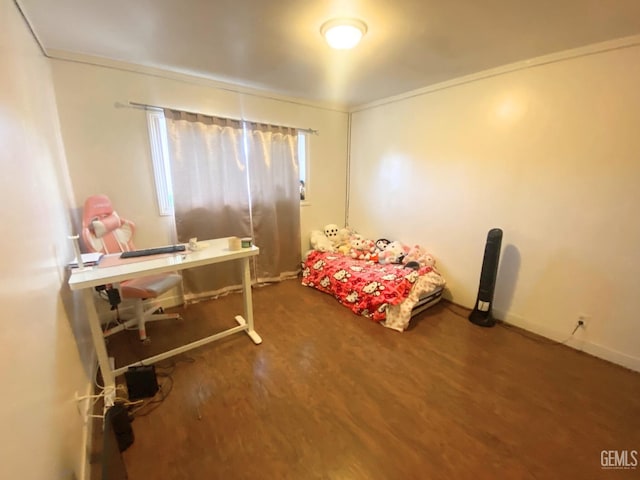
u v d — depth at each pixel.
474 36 1.89
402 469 1.33
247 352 2.20
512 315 2.63
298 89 3.10
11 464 0.69
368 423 1.58
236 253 2.17
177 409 1.66
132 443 1.44
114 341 2.33
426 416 1.63
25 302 0.96
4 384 0.72
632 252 1.98
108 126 2.39
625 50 1.87
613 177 2.01
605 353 2.14
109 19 1.68
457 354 2.20
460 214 2.93
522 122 2.38
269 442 1.46
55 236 1.59
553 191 2.29
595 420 1.60
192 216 2.84
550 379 1.93
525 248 2.49
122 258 1.98
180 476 1.29
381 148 3.65
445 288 3.16
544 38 1.91
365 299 2.75
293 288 3.44
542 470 1.33
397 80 2.80
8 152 1.02
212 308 2.91
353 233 4.10
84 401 1.56
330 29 1.72
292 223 3.65
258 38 1.92
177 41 1.97
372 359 2.13
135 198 2.60
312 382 1.88
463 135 2.79
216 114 2.90
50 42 1.96
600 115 2.01
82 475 1.25
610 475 1.31
